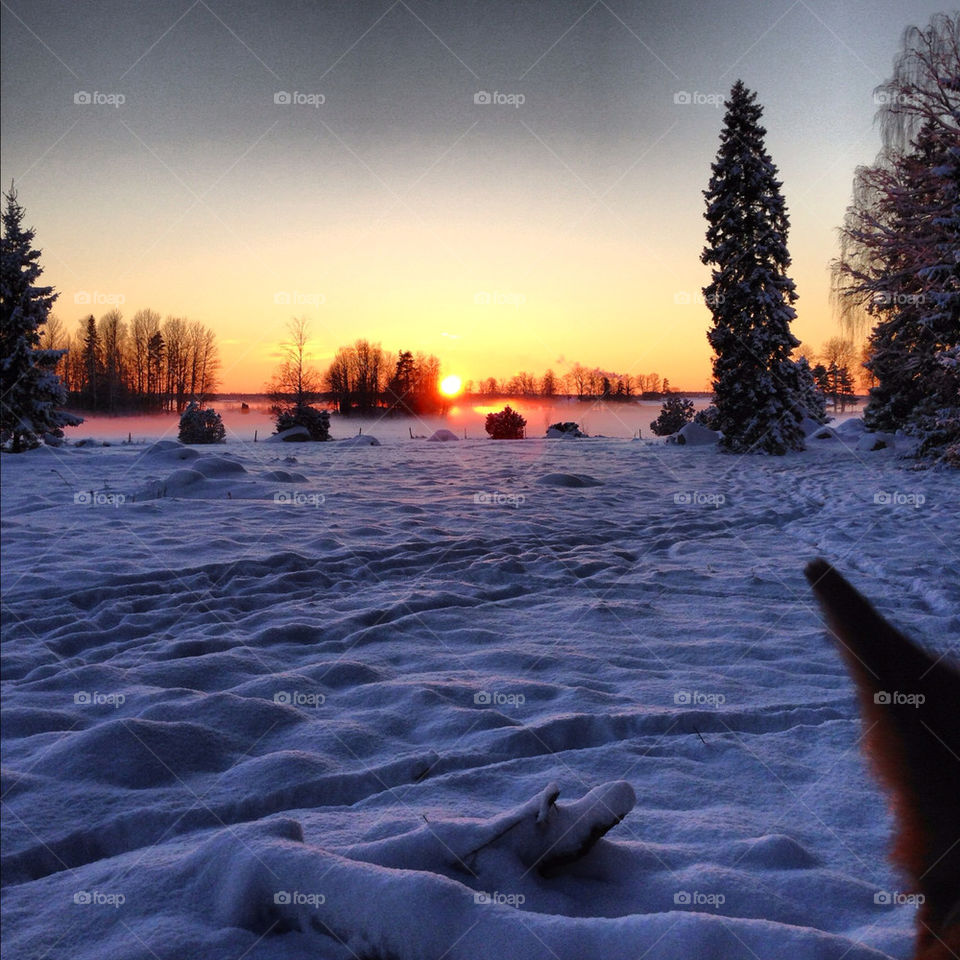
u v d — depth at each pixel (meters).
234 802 3.52
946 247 20.11
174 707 4.51
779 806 3.51
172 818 3.39
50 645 5.96
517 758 4.10
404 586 7.91
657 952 2.03
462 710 4.63
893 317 26.03
